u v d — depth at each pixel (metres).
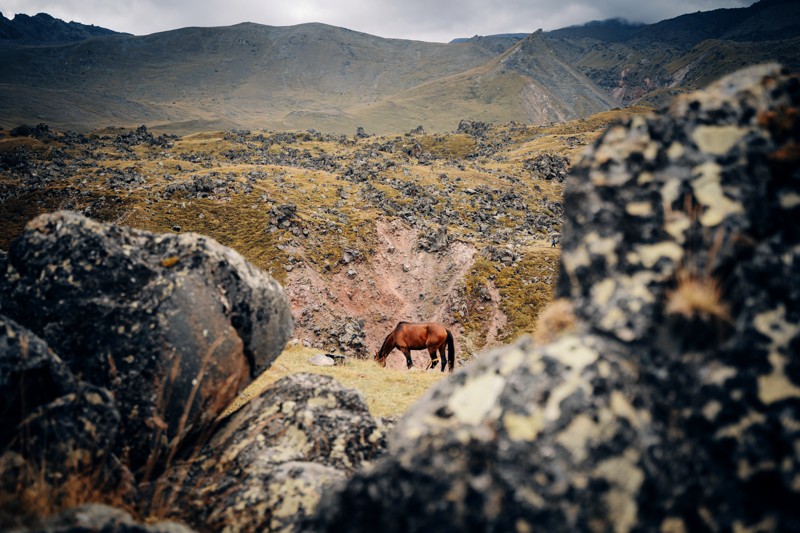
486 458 3.79
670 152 4.61
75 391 5.89
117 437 6.50
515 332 106.19
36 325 6.89
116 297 7.04
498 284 115.94
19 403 5.45
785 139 4.52
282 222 120.50
